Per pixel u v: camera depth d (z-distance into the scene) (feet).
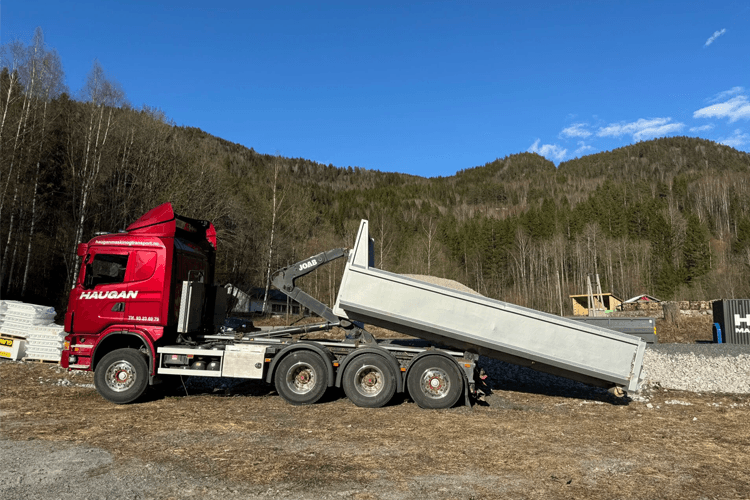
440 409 27.30
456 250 288.30
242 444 19.83
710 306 120.98
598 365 26.35
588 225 270.67
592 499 14.60
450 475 16.44
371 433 21.88
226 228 120.06
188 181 115.44
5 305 43.45
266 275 131.13
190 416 24.99
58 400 28.50
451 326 27.17
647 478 16.63
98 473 16.10
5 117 90.12
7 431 21.34
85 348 29.30
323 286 131.95
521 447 20.02
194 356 28.84
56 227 115.14
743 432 23.88
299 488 14.98
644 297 169.99
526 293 245.86
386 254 176.65
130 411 26.07
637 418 26.58
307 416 25.23
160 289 29.04
